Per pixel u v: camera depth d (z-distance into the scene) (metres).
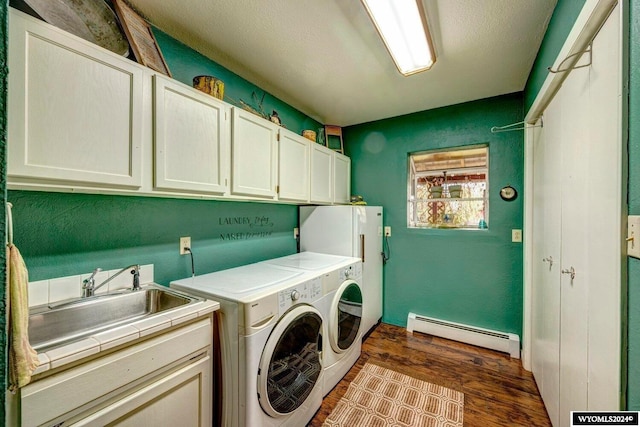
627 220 0.75
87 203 1.27
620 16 0.76
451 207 2.76
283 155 2.05
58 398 0.76
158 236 1.56
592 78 1.00
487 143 2.46
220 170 1.53
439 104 2.58
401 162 2.88
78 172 0.98
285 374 1.38
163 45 1.56
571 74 1.22
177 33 1.57
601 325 0.90
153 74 1.22
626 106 0.75
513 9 1.35
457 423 1.52
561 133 1.35
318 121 3.04
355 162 3.18
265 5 1.35
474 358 2.21
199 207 1.79
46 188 0.99
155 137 1.22
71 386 0.79
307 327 1.56
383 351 2.33
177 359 1.07
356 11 1.39
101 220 1.32
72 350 0.78
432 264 2.71
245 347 1.20
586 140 1.05
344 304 1.94
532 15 1.38
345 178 3.03
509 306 2.35
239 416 1.21
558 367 1.38
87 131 1.01
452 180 2.78
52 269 1.17
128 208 1.42
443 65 1.88
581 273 1.08
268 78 2.08
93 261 1.29
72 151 0.97
